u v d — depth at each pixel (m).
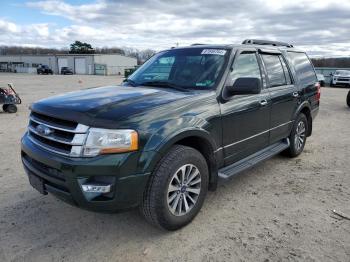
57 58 79.00
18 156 5.88
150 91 3.75
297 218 3.71
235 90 3.80
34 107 3.50
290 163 5.65
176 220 3.34
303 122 5.96
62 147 3.04
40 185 3.25
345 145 6.91
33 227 3.52
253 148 4.50
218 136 3.75
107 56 76.19
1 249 3.13
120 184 2.90
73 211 3.86
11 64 81.88
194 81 4.02
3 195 4.27
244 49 4.45
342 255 3.03
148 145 3.00
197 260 2.97
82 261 2.97
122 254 3.07
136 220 3.68
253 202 4.12
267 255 3.04
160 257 3.02
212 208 3.95
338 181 4.84
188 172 3.39
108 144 2.86
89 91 3.90
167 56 4.64
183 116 3.32
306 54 6.44
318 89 6.43
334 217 3.74
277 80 5.09
